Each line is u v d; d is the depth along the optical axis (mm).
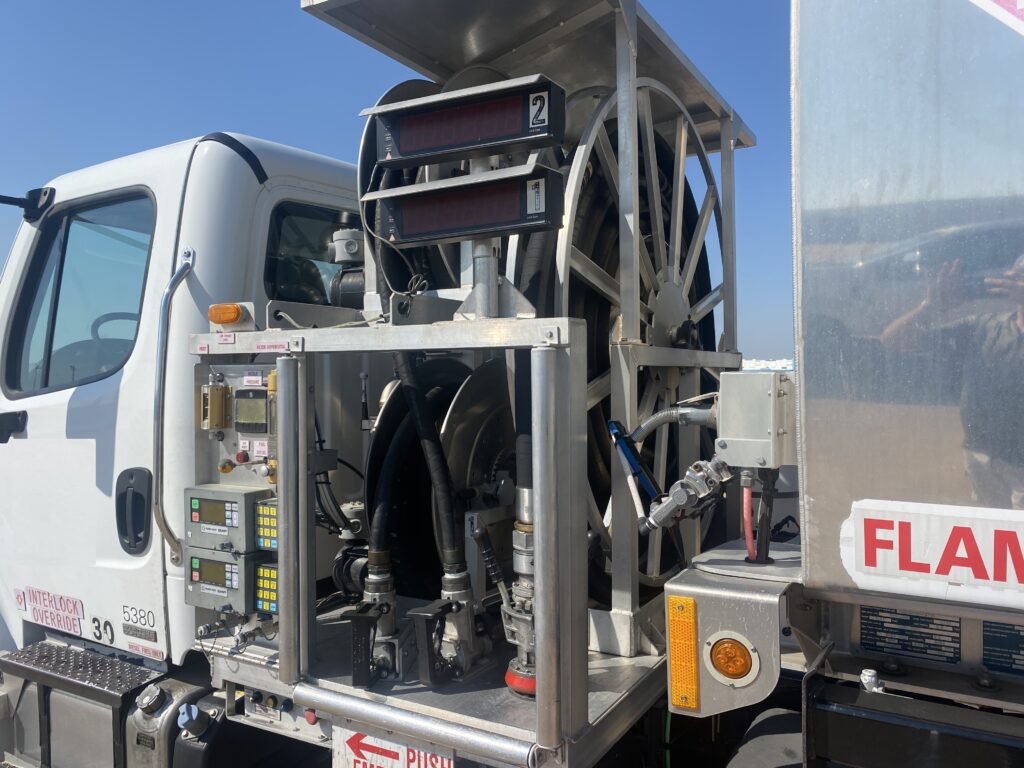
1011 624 1298
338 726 1842
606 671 1931
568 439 1565
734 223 3279
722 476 1683
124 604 2465
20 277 2945
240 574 2025
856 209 1294
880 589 1295
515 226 1689
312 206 2818
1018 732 1287
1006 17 1182
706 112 3201
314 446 2010
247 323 2078
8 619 2869
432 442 1992
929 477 1245
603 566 2320
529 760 1539
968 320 1210
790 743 1710
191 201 2441
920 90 1244
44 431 2703
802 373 1343
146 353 2443
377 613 1849
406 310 1844
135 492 2439
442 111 1778
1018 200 1172
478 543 1929
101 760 2387
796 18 1345
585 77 2688
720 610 1476
